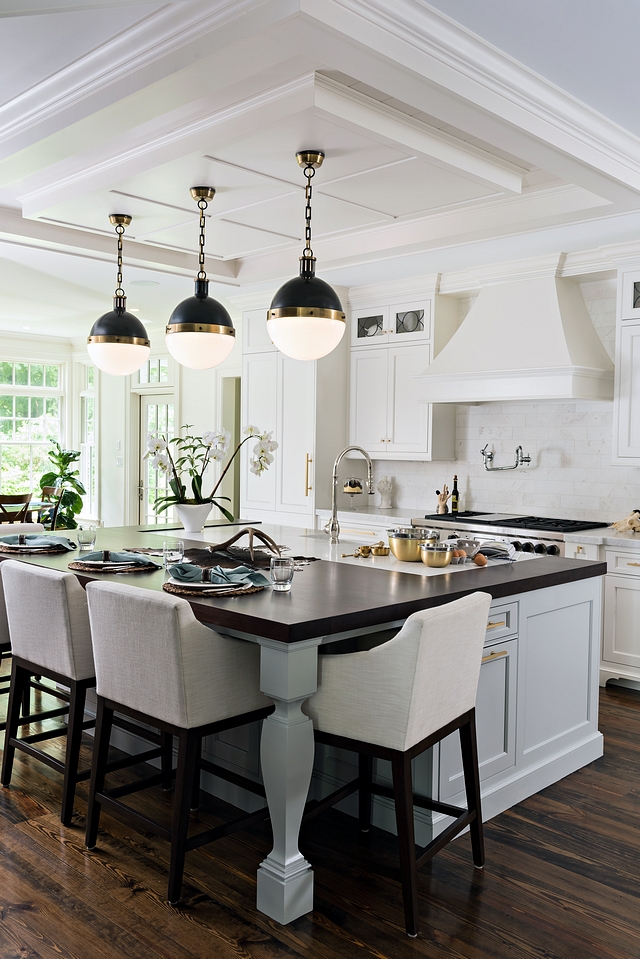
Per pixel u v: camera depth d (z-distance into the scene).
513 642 3.00
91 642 2.82
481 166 3.59
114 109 2.83
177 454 8.53
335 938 2.15
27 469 9.85
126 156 3.50
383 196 3.89
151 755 2.85
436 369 5.36
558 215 3.99
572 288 5.13
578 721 3.43
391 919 2.25
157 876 2.45
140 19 2.45
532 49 2.66
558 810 2.98
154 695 2.34
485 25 2.51
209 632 2.30
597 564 3.40
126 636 2.39
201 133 3.14
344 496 6.41
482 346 5.18
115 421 9.36
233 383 7.94
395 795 2.17
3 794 3.05
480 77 2.70
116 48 2.60
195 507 4.20
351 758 2.88
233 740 2.96
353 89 2.88
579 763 3.40
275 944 2.12
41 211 4.18
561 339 4.79
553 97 2.95
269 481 6.55
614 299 5.06
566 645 3.33
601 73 2.82
